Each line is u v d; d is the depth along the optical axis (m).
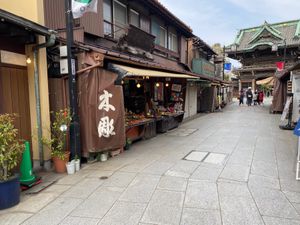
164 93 14.33
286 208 4.30
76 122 6.33
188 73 14.06
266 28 35.91
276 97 20.23
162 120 11.55
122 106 7.35
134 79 10.80
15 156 4.51
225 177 5.70
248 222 3.88
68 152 6.29
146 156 7.55
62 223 3.92
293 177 5.71
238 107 28.41
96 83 6.61
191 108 19.64
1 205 4.36
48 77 6.74
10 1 6.17
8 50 5.60
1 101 5.30
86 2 5.90
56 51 6.76
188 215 4.09
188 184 5.31
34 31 5.32
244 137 10.30
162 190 5.04
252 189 5.05
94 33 9.15
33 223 3.93
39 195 4.91
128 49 10.61
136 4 12.28
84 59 6.60
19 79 5.92
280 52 35.16
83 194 4.92
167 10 13.71
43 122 6.26
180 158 7.26
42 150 6.23
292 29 36.62
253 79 37.09
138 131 9.77
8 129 4.38
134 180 5.57
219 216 4.05
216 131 11.92
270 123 14.52
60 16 7.76
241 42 39.16
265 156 7.41
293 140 9.69
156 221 3.93
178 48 17.98
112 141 7.13
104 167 6.52
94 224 3.88
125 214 4.15
